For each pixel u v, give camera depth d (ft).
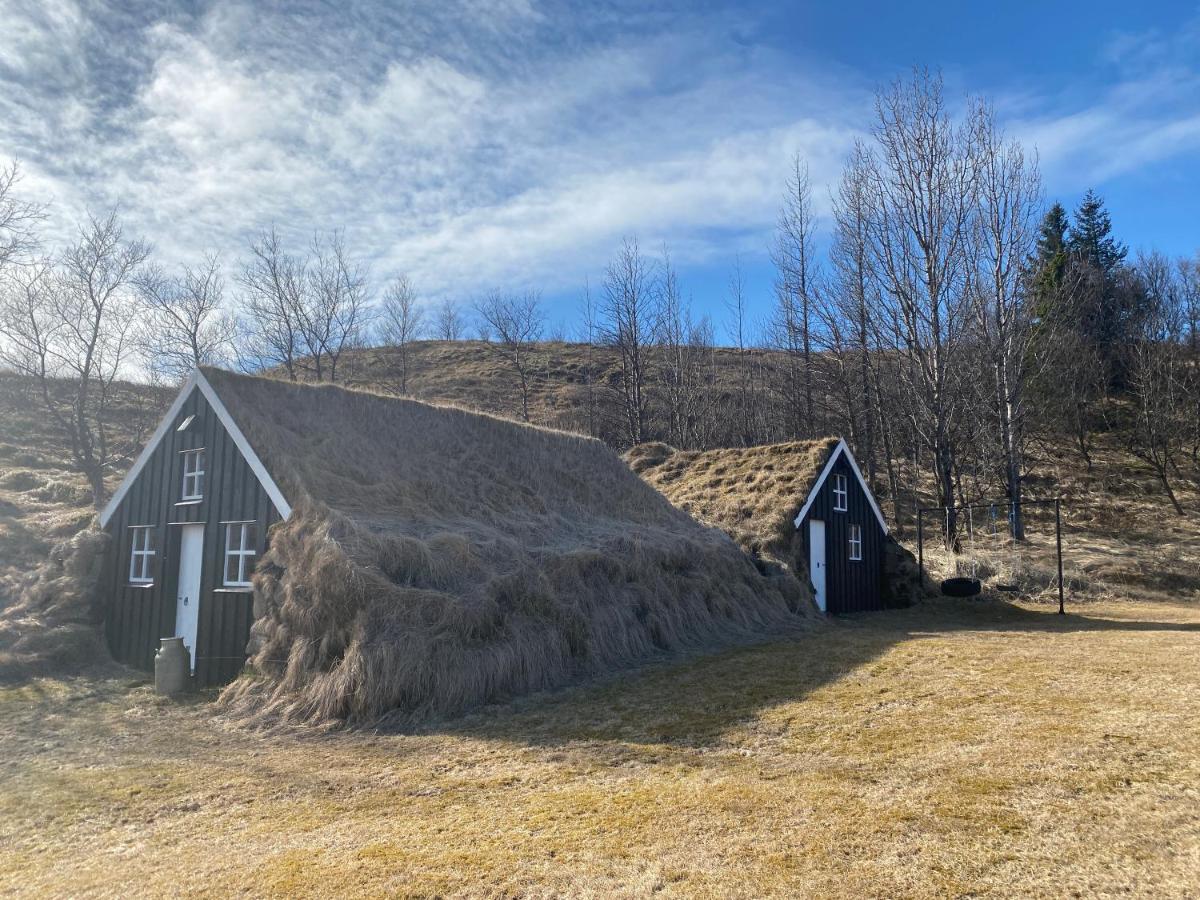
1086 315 167.02
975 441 109.29
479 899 15.01
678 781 21.71
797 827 17.54
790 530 63.77
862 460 126.62
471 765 24.85
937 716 26.17
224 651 38.70
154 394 122.31
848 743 24.06
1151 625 51.55
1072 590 75.82
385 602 32.68
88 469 84.99
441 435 52.65
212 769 25.57
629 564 46.21
